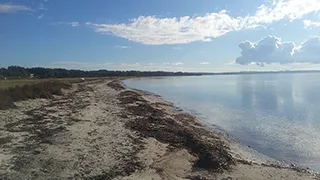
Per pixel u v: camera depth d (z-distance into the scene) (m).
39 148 17.67
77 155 16.80
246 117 35.00
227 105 46.88
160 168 15.51
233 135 25.53
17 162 15.20
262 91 74.31
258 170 16.19
